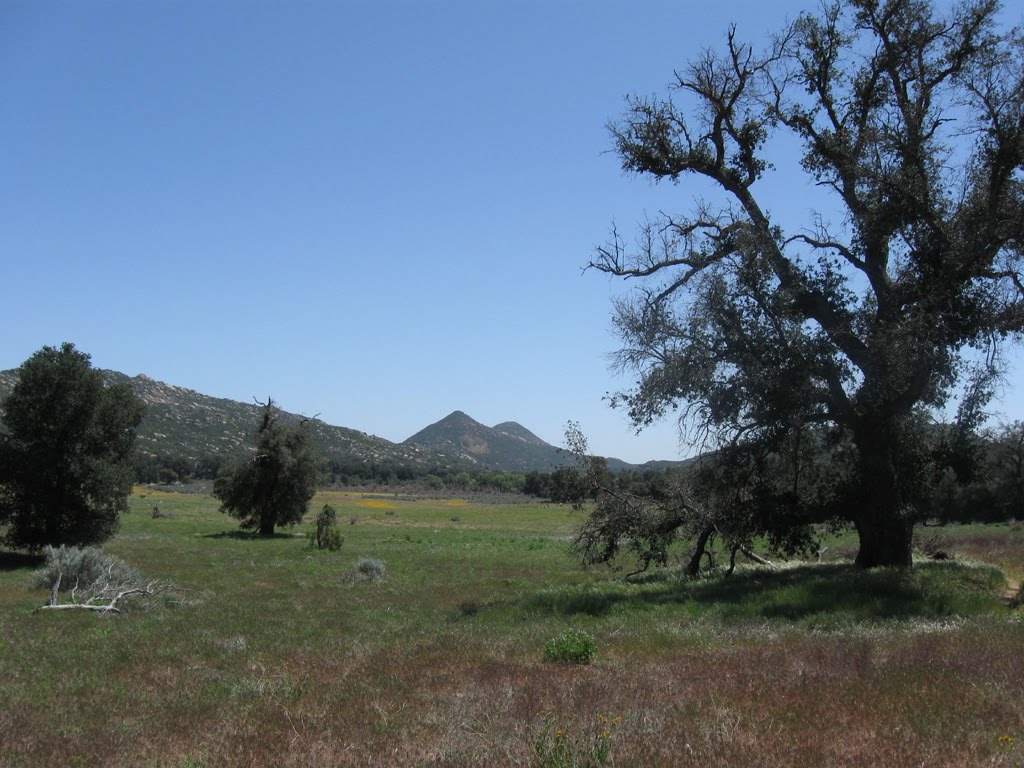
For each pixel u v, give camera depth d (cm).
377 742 734
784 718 773
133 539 4800
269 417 5991
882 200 1947
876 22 2066
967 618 1529
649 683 977
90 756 710
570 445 2491
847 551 3300
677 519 2395
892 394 1955
